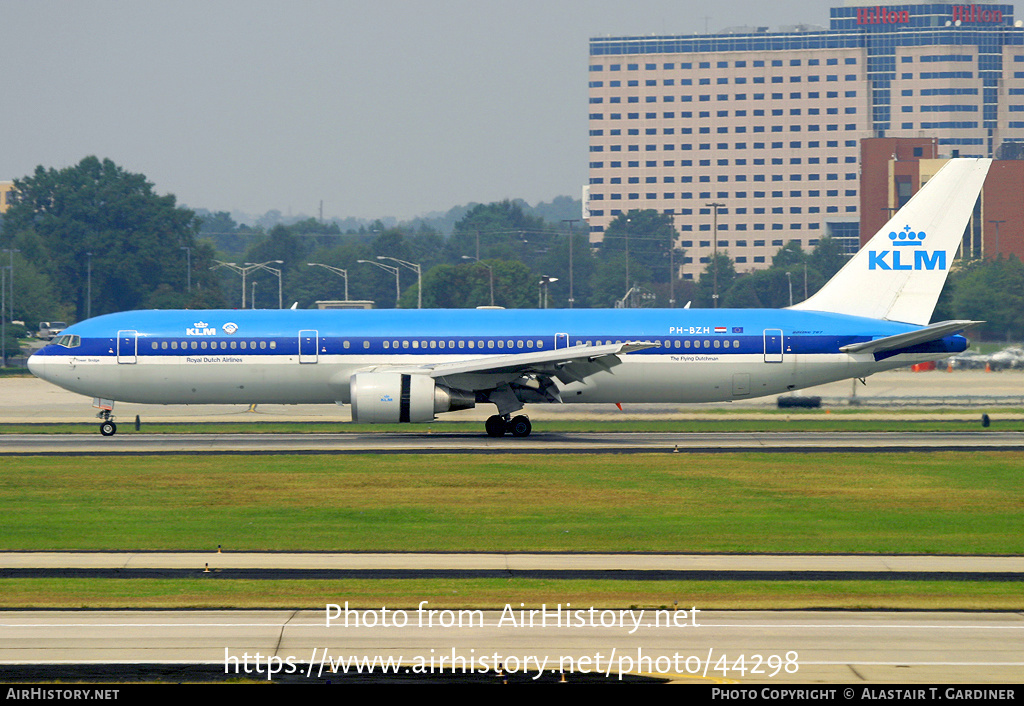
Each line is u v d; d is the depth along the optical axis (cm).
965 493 14525
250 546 11294
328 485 15075
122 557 10744
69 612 8662
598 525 12419
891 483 15300
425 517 12875
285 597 9181
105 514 13025
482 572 10150
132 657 7588
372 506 13562
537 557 10794
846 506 13625
